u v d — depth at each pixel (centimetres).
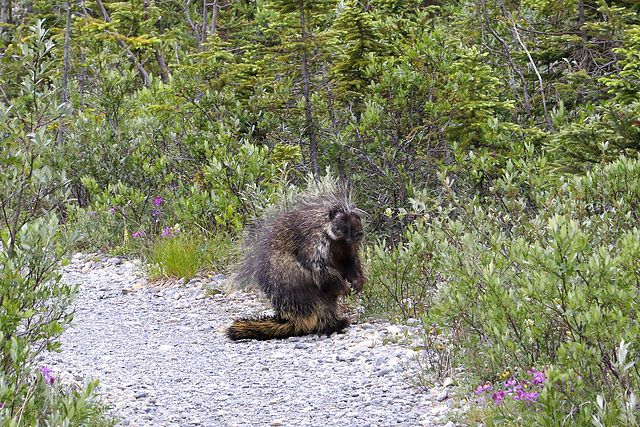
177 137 1619
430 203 1225
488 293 613
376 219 1387
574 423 473
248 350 842
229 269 1209
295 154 1413
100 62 1842
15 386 505
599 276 539
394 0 1609
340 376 710
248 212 1307
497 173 1231
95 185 1541
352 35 1470
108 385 718
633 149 962
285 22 1470
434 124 1348
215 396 679
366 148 1430
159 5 2822
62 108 659
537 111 1477
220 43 1586
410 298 948
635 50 1087
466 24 1681
